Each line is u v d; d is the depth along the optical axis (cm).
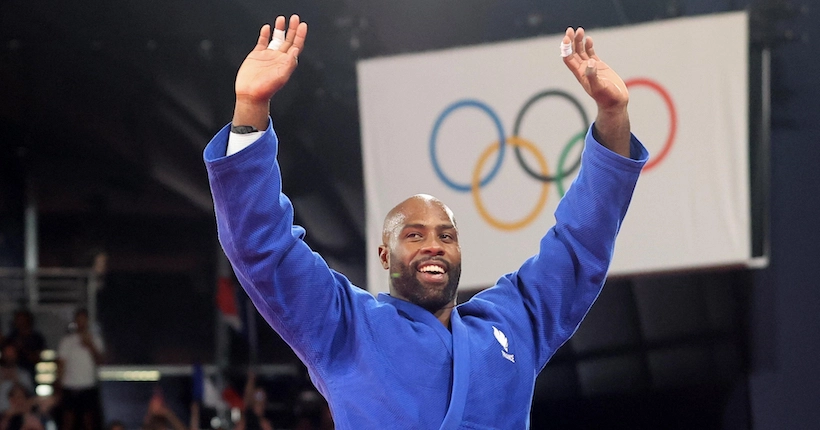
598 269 372
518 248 985
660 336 1101
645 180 972
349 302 350
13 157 1324
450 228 362
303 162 1235
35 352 1226
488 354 341
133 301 1304
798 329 1038
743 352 1062
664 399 1095
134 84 1285
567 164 981
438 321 349
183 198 1312
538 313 371
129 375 1279
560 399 1135
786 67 1050
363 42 1179
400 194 1020
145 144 1306
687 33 970
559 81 994
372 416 325
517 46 1009
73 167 1323
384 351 335
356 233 1228
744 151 952
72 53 1279
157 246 1312
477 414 328
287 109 1226
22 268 1313
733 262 947
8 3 1241
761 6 1034
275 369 1249
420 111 1026
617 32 988
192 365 1279
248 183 325
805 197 1039
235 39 1240
